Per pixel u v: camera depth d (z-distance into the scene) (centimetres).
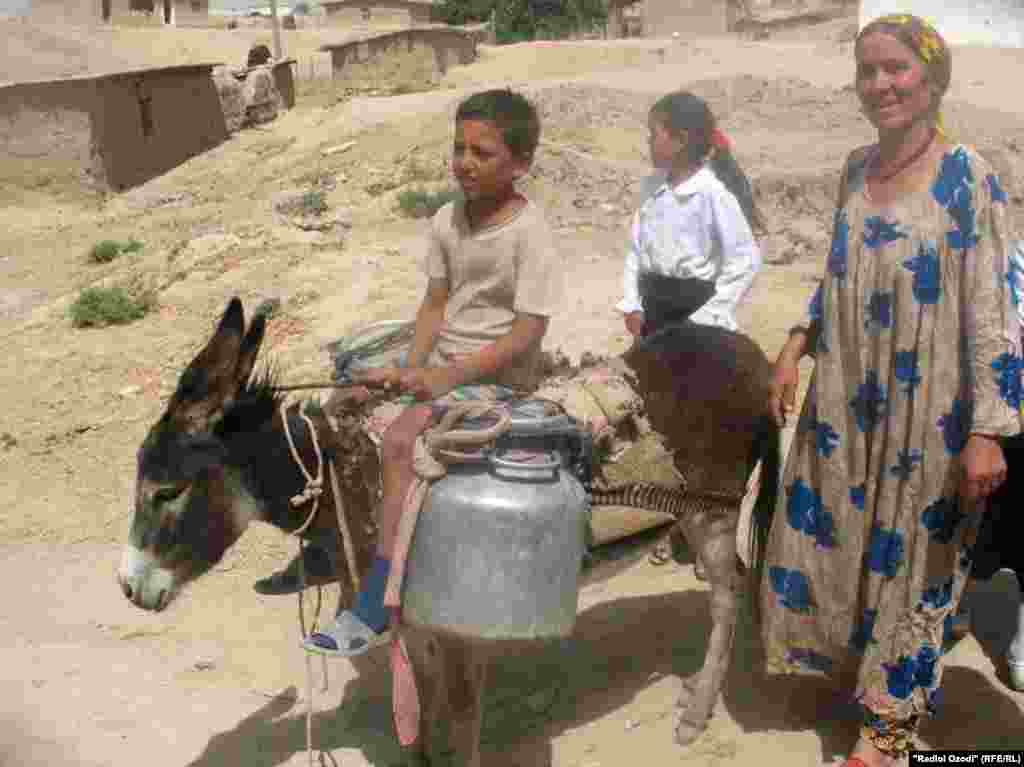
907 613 429
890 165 424
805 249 1173
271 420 438
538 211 438
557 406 430
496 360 427
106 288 1169
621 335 909
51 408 915
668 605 596
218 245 1287
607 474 459
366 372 447
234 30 4412
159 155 2270
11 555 723
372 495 436
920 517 423
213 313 1075
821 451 448
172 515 425
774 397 460
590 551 466
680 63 3127
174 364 972
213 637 618
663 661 547
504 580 394
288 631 619
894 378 423
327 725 527
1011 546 486
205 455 424
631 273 597
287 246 1249
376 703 544
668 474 470
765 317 936
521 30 5291
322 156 1973
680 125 552
